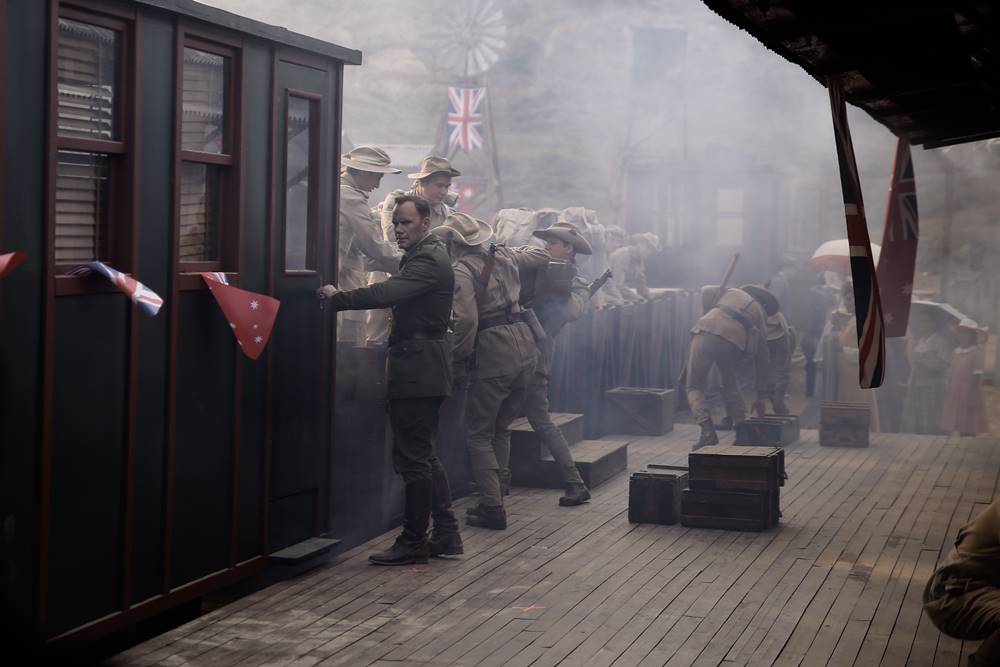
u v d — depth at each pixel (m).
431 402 6.48
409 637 5.22
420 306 6.41
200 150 5.49
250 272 5.86
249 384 5.89
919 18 4.58
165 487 5.23
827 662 4.94
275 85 5.99
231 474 5.75
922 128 7.04
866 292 4.87
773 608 5.74
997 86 5.92
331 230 6.62
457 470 8.49
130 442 4.96
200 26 5.36
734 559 6.73
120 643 5.42
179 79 5.21
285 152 6.14
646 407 11.55
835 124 4.95
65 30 4.59
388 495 7.43
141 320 5.04
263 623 5.41
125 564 4.98
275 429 6.17
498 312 7.46
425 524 6.55
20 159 4.33
